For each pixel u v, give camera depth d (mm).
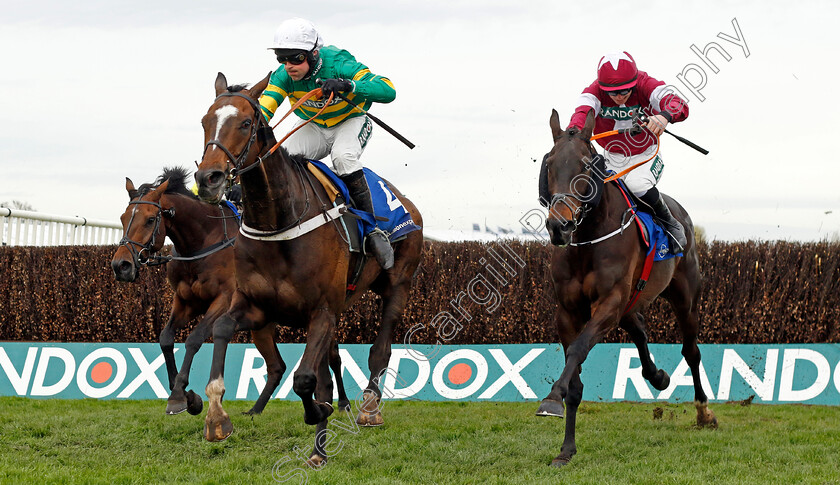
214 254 7082
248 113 4785
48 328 10633
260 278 5145
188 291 7219
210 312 6934
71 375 9094
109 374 9047
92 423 6844
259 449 6027
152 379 8969
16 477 5094
